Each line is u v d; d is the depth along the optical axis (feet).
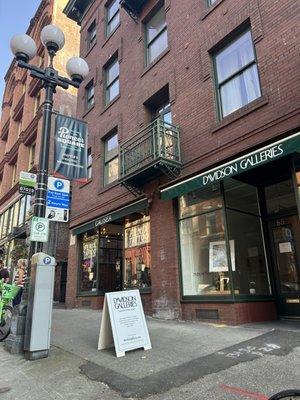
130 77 42.83
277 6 26.43
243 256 27.73
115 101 45.09
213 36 31.73
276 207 28.89
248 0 28.96
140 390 14.53
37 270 21.45
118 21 49.88
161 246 32.78
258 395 13.16
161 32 40.06
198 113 31.37
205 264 28.84
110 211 41.04
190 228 30.78
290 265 27.32
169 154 31.01
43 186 24.08
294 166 24.30
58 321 33.58
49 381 16.58
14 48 25.44
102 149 46.98
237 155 25.32
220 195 28.40
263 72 26.43
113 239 45.68
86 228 45.60
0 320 25.77
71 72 27.37
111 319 20.29
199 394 13.70
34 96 81.10
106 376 16.53
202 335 22.63
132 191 36.35
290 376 14.56
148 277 35.01
